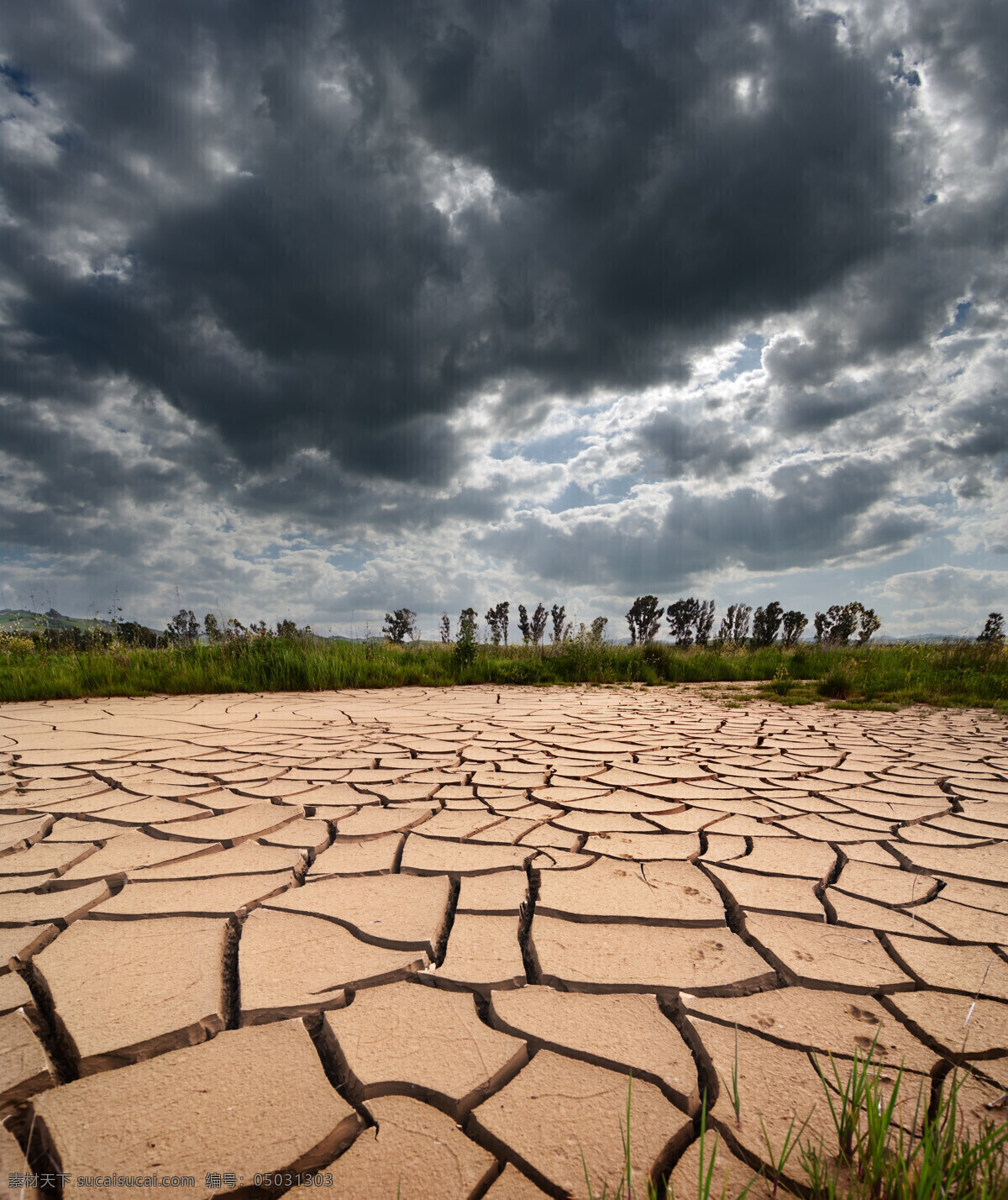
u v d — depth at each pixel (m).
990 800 2.84
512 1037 1.13
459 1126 0.93
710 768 3.38
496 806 2.60
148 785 2.89
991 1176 0.80
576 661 10.14
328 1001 1.23
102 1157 0.86
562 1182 0.83
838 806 2.70
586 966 1.37
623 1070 1.05
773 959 1.42
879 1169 0.82
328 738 4.16
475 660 9.88
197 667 8.06
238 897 1.71
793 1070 1.05
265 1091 0.99
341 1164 0.86
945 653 10.84
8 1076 1.01
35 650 9.35
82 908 1.63
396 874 1.89
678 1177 0.84
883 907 1.71
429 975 1.33
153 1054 1.08
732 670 10.89
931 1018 1.21
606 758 3.59
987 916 1.66
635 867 1.95
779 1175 0.84
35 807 2.54
